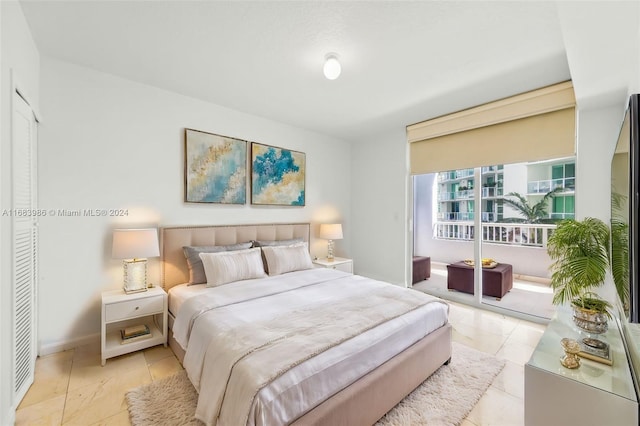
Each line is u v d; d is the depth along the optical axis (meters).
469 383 1.95
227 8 1.71
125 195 2.65
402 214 4.13
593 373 1.38
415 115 3.59
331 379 1.37
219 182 3.25
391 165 4.27
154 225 2.82
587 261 1.70
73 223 2.39
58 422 1.56
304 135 4.17
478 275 3.49
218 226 3.20
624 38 1.50
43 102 2.24
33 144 2.06
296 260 3.29
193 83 2.73
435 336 2.02
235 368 1.31
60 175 2.32
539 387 1.42
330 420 1.28
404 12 1.73
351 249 4.88
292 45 2.10
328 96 3.01
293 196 4.01
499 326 2.92
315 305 2.08
